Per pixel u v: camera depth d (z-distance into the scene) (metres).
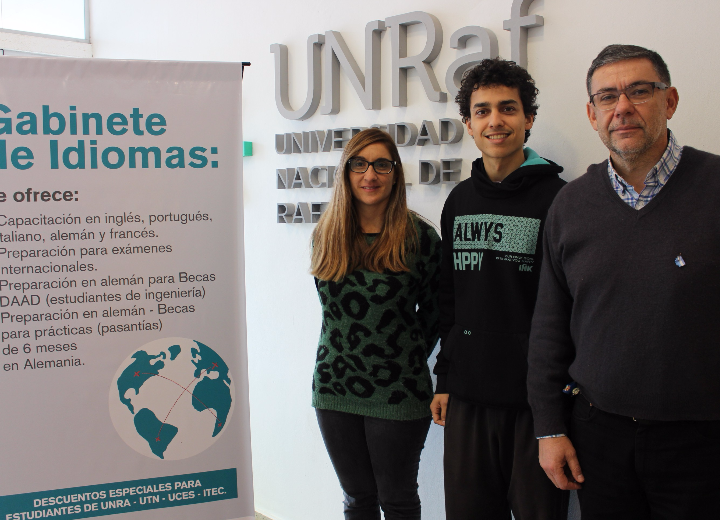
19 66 1.41
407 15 2.11
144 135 1.49
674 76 1.61
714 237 1.19
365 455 1.89
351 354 1.82
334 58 2.38
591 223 1.33
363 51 2.34
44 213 1.44
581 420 1.39
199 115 1.51
